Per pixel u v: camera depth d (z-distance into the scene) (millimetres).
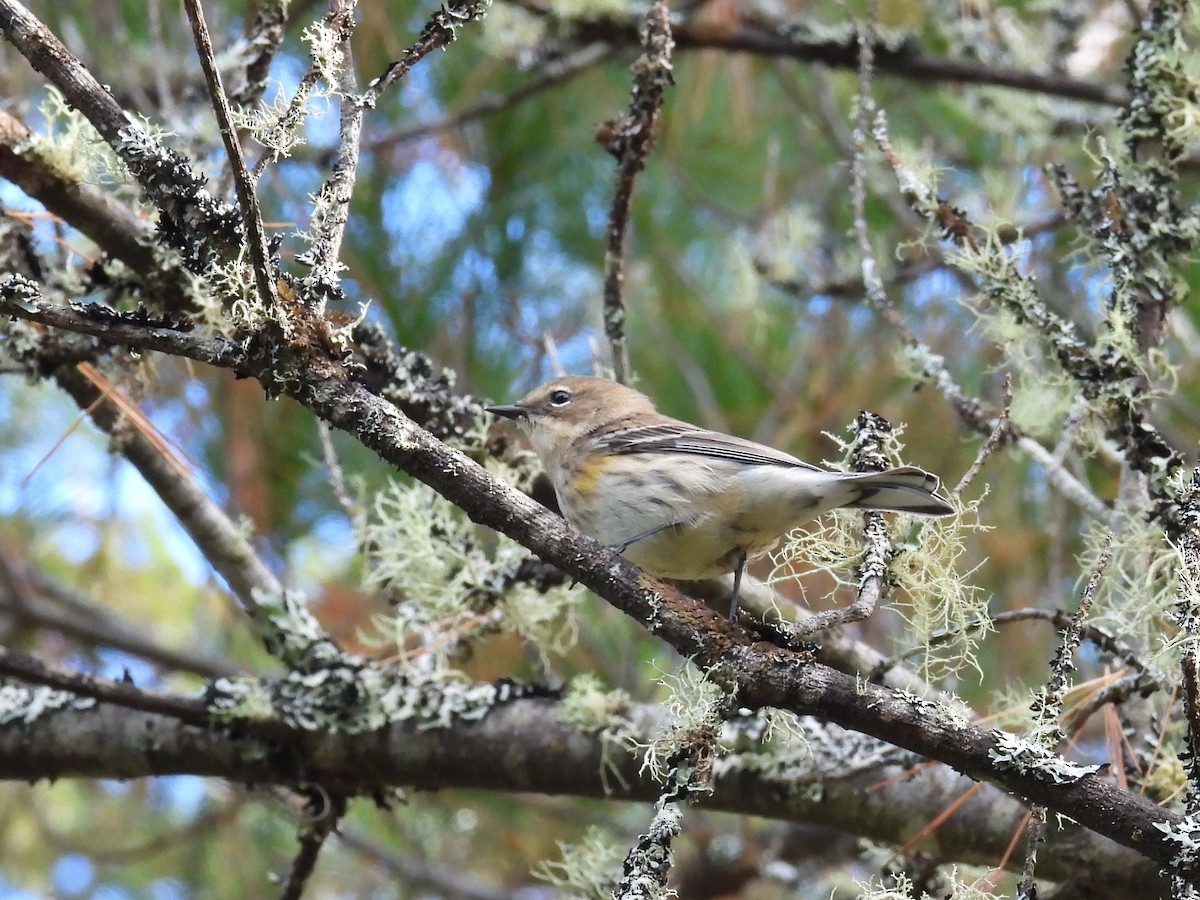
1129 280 8852
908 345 9453
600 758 9195
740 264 12703
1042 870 8609
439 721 9297
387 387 9516
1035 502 12523
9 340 9195
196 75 11172
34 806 13844
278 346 6645
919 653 9016
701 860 13430
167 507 9680
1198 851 6426
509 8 13125
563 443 9922
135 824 14320
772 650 6945
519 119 13250
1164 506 8141
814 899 12820
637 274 13367
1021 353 9039
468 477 6863
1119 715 8891
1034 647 12109
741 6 13594
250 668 13367
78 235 10062
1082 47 13914
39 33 7012
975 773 6758
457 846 14180
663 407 13094
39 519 13586
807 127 13352
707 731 6770
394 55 12312
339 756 9312
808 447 12766
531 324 12984
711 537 9055
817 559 7727
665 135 13430
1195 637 6633
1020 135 13312
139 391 9516
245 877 13773
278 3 9523
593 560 6996
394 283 12398
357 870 14102
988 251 9016
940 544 7496
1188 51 9609
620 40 13016
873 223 13742
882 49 12805
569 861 9023
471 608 9445
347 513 10102
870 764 8906
